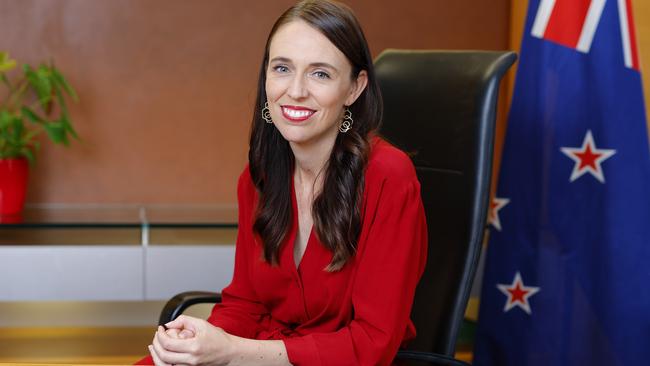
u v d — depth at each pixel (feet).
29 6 11.39
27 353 11.23
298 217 5.77
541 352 8.66
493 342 8.98
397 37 11.87
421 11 11.87
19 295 10.25
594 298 8.38
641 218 8.24
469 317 11.98
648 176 8.23
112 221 10.27
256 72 11.81
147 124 11.77
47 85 10.62
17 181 10.76
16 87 11.44
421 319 5.91
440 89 6.20
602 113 8.30
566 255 8.50
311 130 5.33
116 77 11.65
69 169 11.69
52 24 11.45
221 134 11.89
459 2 11.91
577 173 8.42
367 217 5.41
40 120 10.60
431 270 5.94
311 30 5.24
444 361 5.24
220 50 11.75
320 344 5.15
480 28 11.97
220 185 11.97
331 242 5.43
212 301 6.37
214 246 10.49
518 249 8.76
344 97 5.41
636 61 8.29
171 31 11.66
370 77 5.52
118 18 11.56
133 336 11.99
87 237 11.48
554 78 8.48
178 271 10.46
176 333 4.86
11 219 10.32
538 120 8.59
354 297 5.40
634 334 8.25
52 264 10.28
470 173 5.82
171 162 11.87
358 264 5.46
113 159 11.77
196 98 11.80
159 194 11.90
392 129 6.47
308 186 5.73
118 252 10.35
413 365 5.26
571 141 8.43
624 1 8.30
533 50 8.63
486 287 9.04
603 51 8.30
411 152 6.27
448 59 6.28
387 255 5.35
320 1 5.32
